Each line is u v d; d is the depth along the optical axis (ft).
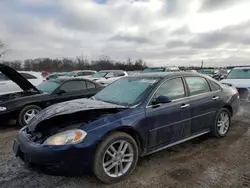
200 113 12.86
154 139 10.59
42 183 9.21
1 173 10.07
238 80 27.71
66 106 10.85
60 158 8.16
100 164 8.77
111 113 9.74
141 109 10.25
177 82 12.34
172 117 11.26
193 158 11.49
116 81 14.30
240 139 14.28
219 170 10.13
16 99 18.31
